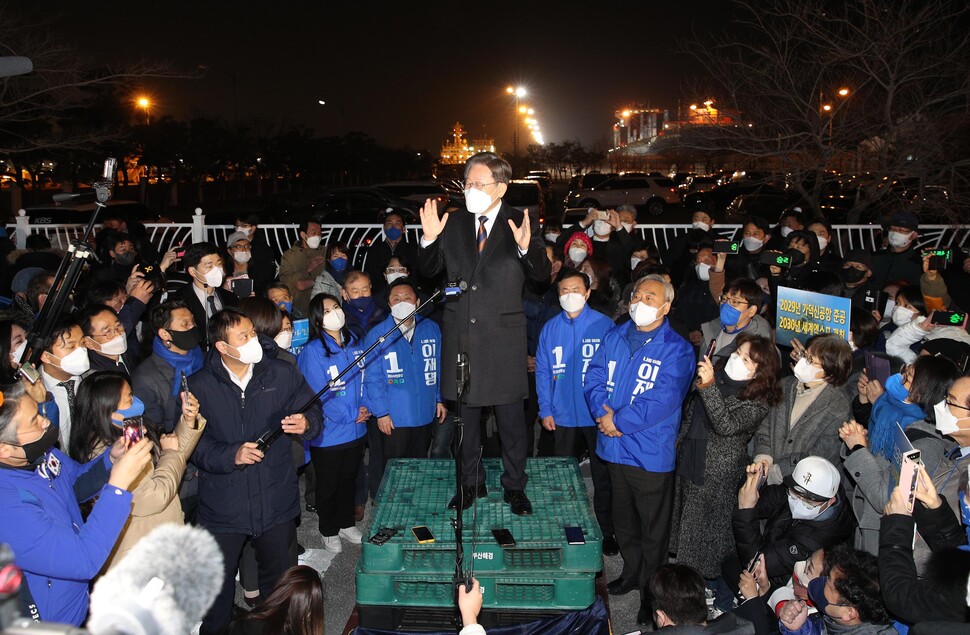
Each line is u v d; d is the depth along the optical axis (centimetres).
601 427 447
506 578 369
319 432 408
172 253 567
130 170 3247
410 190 1956
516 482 399
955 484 333
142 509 325
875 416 399
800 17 1126
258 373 390
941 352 408
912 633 265
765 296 583
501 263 355
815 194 1198
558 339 513
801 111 1141
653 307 425
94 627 113
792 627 327
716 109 1231
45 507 275
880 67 1141
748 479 385
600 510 522
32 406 270
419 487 432
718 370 454
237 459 369
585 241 624
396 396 536
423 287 625
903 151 1117
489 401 361
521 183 2055
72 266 291
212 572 128
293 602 280
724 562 424
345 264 757
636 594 468
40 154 2109
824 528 371
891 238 683
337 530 518
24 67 307
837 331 468
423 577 371
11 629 102
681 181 3014
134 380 420
